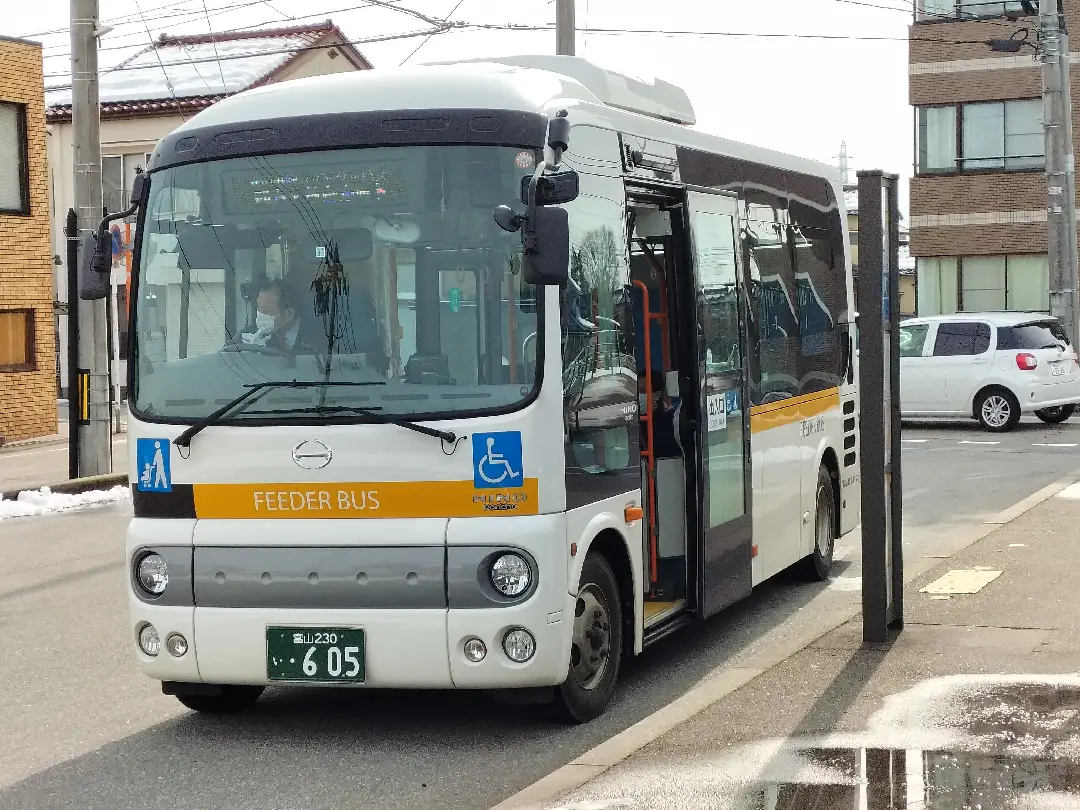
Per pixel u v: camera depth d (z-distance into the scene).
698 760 6.46
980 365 27.30
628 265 8.33
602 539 8.06
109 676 9.32
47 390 30.00
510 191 7.19
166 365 7.54
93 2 21.19
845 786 5.98
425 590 7.06
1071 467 20.53
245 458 7.28
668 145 8.97
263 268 7.40
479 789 6.66
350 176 7.34
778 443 10.74
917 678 7.83
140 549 7.49
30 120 29.38
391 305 7.24
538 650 7.09
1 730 8.02
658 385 9.05
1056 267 30.61
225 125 7.59
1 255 28.67
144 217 7.69
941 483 18.83
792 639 9.95
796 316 11.34
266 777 6.97
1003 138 41.19
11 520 17.86
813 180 12.11
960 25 41.16
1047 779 5.98
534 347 7.12
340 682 7.17
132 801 6.64
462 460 7.05
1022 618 9.35
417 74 7.48
